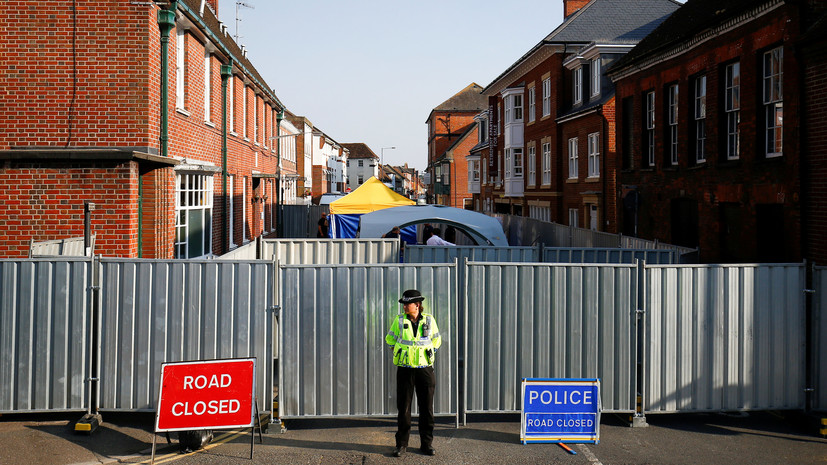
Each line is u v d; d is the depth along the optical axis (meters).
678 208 19.48
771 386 8.82
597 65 29.22
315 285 8.45
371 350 8.48
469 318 8.66
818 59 12.55
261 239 13.62
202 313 8.44
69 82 13.27
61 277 8.42
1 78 13.19
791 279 8.85
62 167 12.81
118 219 12.88
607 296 8.68
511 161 39.78
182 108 15.59
